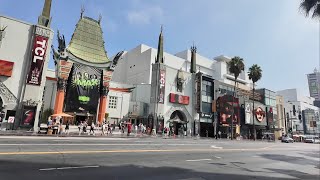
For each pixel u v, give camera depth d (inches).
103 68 1701.5
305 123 3902.6
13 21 1221.7
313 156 914.1
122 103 1801.2
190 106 1930.4
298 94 4360.2
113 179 321.7
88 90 1614.2
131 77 2332.7
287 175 465.7
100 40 1779.0
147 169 405.4
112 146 674.2
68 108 1533.0
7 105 1162.0
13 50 1204.5
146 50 2201.0
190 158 579.2
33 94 1211.9
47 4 1364.4
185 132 1809.8
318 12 590.9
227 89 2263.8
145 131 1637.6
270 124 2664.9
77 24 1710.1
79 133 1209.4
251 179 393.1
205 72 2642.7
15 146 542.6
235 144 1190.9
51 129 1082.1
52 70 1732.3
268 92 2792.8
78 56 1615.4
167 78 1819.6
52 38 1321.4
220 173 422.0
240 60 2244.1
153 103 1711.4
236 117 2229.3
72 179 307.9
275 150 1034.1
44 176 312.8
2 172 317.7
